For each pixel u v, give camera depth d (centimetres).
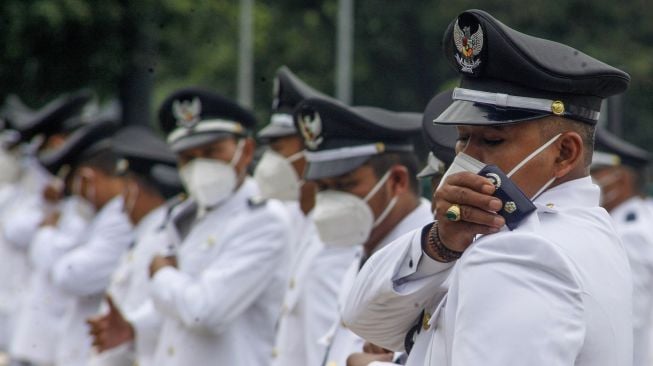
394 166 1190
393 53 7362
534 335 683
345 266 1295
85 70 3719
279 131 1491
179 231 1625
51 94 3775
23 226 2677
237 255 1502
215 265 1502
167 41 3809
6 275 2702
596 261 728
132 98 3769
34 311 2311
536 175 748
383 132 1184
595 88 746
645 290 1884
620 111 2309
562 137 748
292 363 1325
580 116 749
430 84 7400
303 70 7619
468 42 750
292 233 1541
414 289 795
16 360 2373
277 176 1499
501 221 724
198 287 1484
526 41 740
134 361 1736
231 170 1563
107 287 2017
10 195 2947
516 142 744
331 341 1153
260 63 7438
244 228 1513
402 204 1190
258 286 1501
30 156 2830
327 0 7550
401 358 949
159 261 1527
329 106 1180
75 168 2203
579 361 712
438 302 797
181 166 1602
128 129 1912
